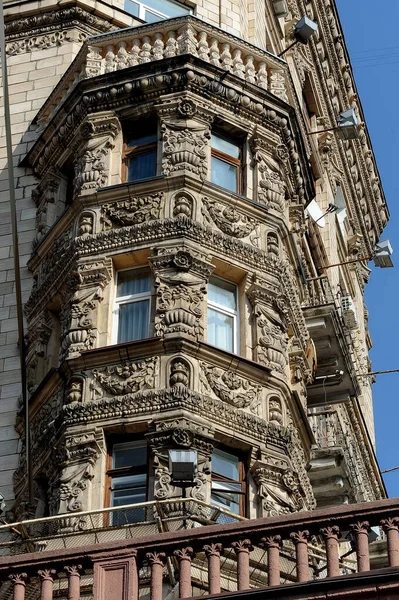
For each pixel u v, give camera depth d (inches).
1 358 1487.5
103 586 1026.7
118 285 1416.1
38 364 1446.9
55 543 1249.4
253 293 1419.8
